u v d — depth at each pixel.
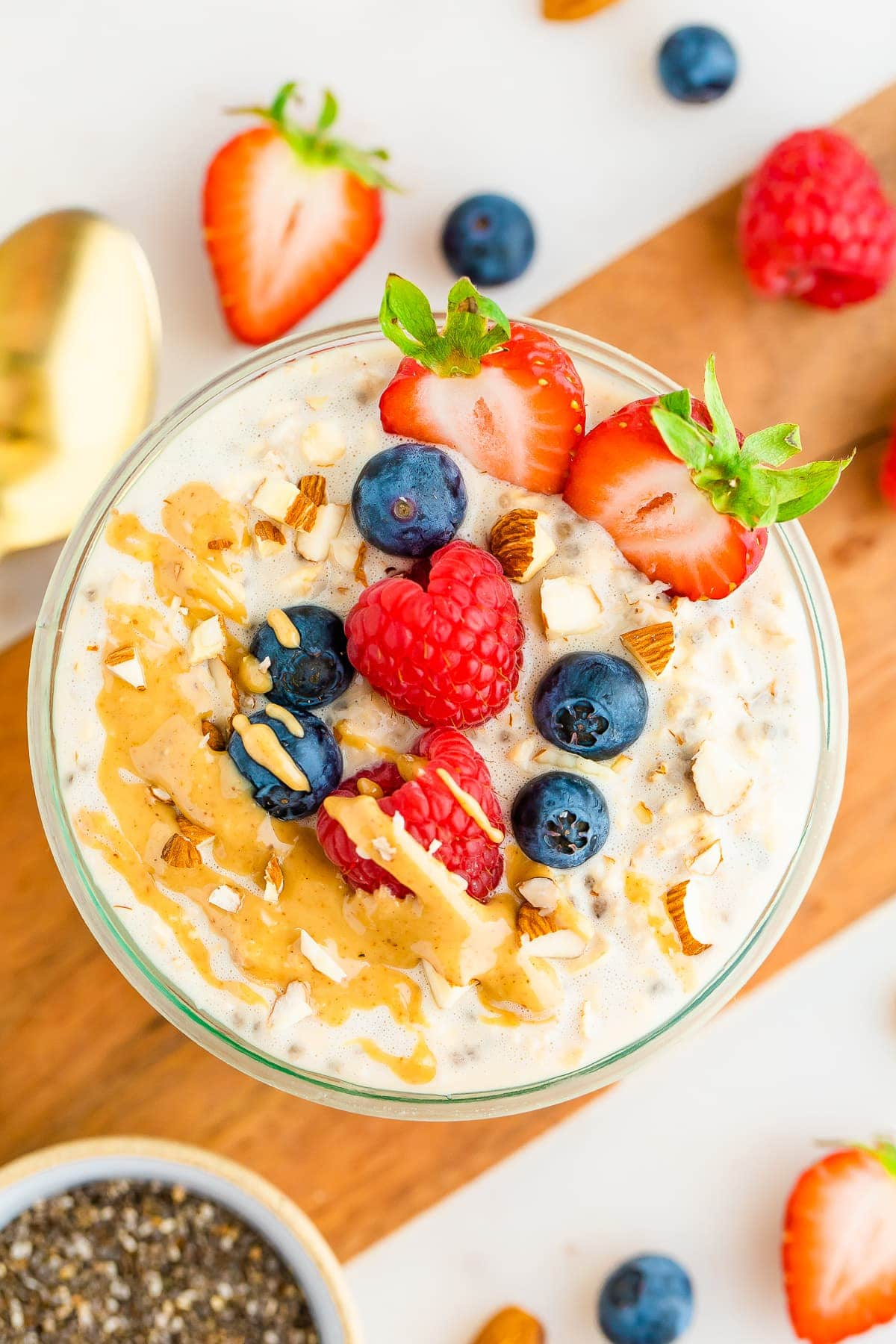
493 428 0.35
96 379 0.40
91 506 0.36
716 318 0.40
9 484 0.39
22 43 0.40
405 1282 0.41
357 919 0.34
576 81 0.41
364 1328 0.40
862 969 0.41
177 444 0.35
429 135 0.41
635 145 0.41
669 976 0.35
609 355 0.36
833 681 0.36
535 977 0.34
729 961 0.35
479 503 0.35
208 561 0.35
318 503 0.35
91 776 0.35
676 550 0.34
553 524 0.35
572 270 0.41
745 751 0.35
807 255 0.39
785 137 0.41
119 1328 0.40
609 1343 0.41
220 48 0.40
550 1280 0.41
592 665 0.34
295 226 0.40
